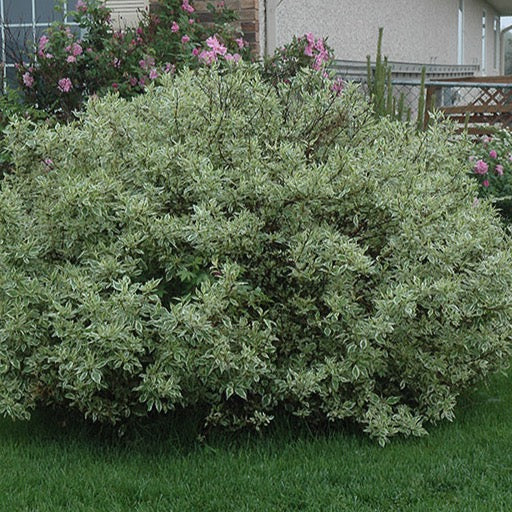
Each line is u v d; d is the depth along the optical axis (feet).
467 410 16.51
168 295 14.70
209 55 20.84
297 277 14.20
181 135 16.06
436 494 12.95
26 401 14.37
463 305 14.64
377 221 15.16
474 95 58.03
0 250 14.46
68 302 13.93
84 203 14.05
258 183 14.55
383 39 48.34
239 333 13.87
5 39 30.01
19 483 13.28
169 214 14.62
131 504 12.82
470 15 72.49
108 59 25.86
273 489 13.06
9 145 16.30
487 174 28.27
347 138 17.19
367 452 14.43
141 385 13.62
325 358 14.43
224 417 14.75
